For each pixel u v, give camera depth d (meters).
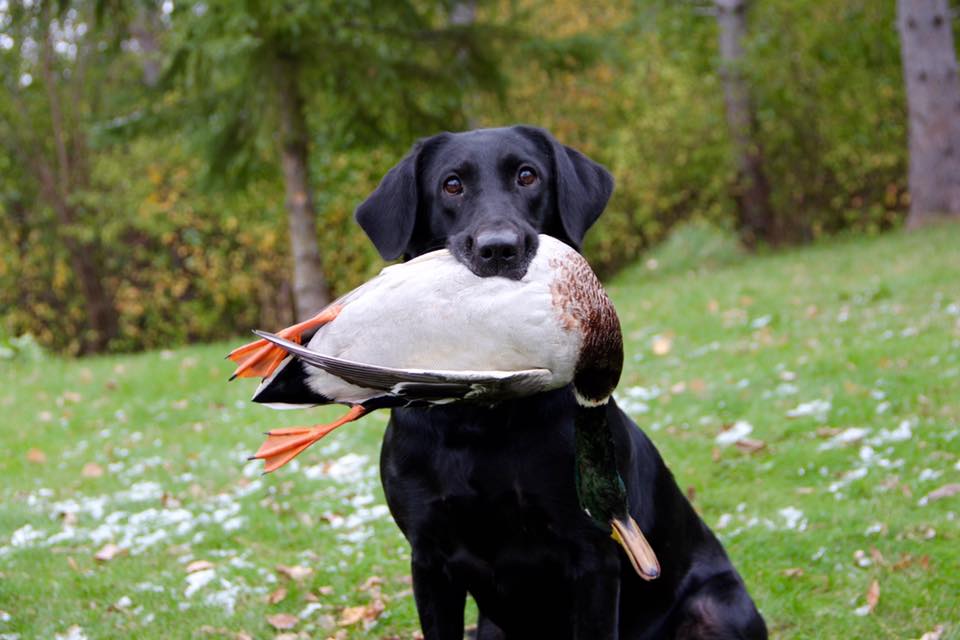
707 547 3.88
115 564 5.54
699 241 18.16
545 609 3.47
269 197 18.58
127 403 10.12
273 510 6.34
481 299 2.67
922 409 6.90
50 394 10.97
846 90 19.44
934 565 4.80
